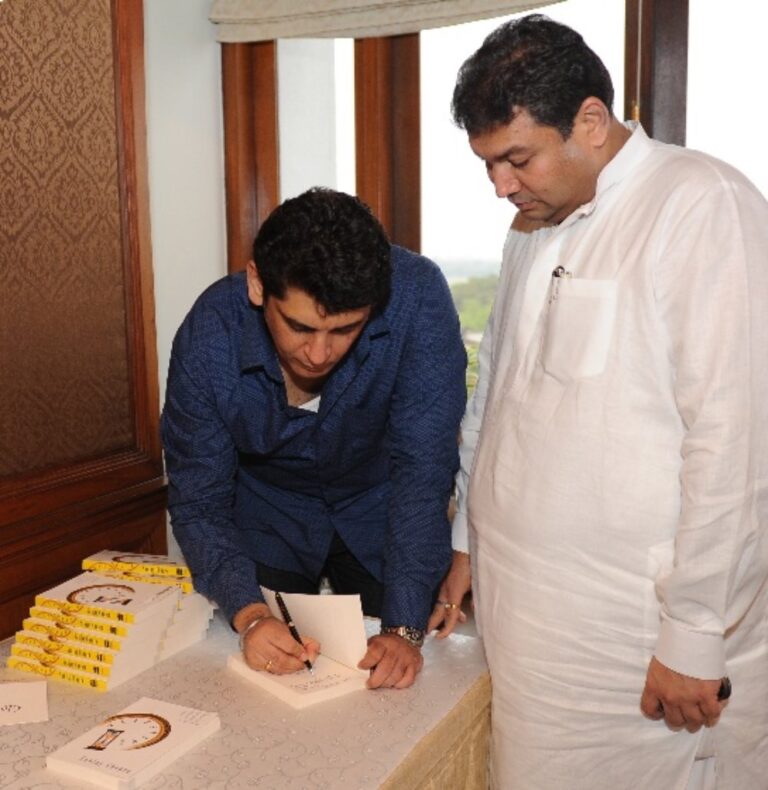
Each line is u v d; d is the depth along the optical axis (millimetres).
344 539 1808
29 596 1889
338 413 1594
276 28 2303
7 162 1796
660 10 2090
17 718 1422
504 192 1345
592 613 1367
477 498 1519
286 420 1596
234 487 1724
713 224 1237
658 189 1305
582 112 1284
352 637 1545
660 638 1305
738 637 1369
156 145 2209
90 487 2008
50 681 1555
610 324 1311
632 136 1358
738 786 1428
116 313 2086
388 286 1367
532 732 1444
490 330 1673
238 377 1553
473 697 1530
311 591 1938
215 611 1831
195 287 2363
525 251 1550
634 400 1303
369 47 2350
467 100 1300
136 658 1564
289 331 1358
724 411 1213
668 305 1269
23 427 1877
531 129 1271
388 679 1510
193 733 1352
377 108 2377
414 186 2434
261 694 1504
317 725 1405
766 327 1227
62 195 1923
